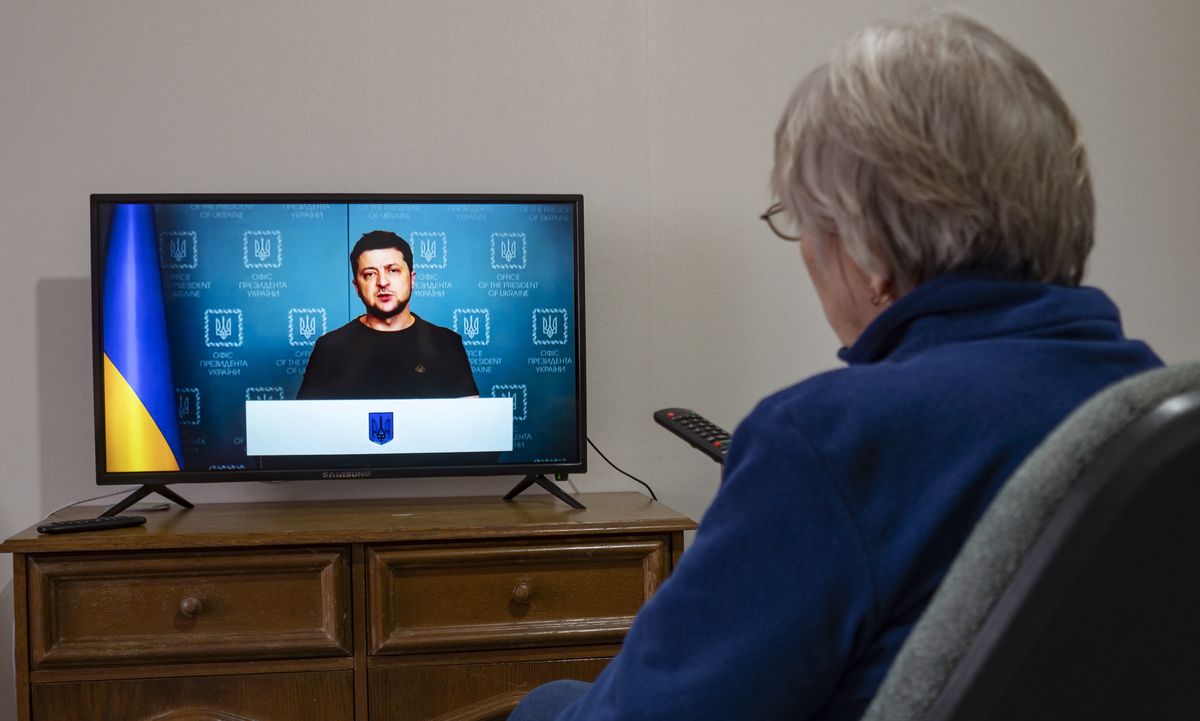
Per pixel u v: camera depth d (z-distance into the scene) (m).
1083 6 2.66
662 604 0.65
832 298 0.81
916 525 0.61
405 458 2.29
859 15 2.59
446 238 2.29
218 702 1.97
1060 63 2.66
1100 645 0.49
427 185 2.48
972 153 0.69
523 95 2.50
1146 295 2.69
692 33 2.55
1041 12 2.65
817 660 0.61
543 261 2.31
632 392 2.54
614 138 2.53
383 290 2.28
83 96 2.38
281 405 2.27
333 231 2.27
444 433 2.30
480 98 2.49
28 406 2.38
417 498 2.45
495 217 2.30
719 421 2.56
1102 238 2.69
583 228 2.31
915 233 0.71
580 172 2.52
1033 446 0.61
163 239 2.23
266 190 2.44
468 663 2.02
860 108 0.71
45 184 2.38
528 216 2.31
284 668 1.98
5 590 2.41
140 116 2.40
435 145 2.48
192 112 2.41
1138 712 0.50
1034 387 0.63
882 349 0.73
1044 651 0.49
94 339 2.21
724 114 2.56
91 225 2.21
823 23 2.58
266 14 2.43
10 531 2.38
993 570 0.50
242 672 1.97
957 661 0.51
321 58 2.45
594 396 2.53
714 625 0.62
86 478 2.40
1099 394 0.52
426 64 2.47
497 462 2.31
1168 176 2.69
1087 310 0.69
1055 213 0.71
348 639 2.00
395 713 2.00
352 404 2.28
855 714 0.64
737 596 0.62
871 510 0.61
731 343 2.57
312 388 2.27
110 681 1.94
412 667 2.00
